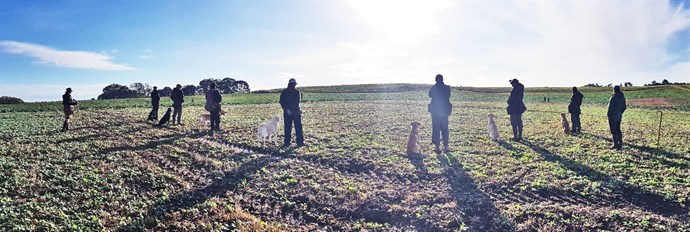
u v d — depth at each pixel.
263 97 69.56
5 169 12.75
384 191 10.99
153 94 27.73
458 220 9.18
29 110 39.72
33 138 19.05
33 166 13.20
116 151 15.97
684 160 14.13
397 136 20.14
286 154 15.65
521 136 18.92
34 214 9.12
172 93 25.05
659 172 12.48
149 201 10.16
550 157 14.70
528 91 100.81
